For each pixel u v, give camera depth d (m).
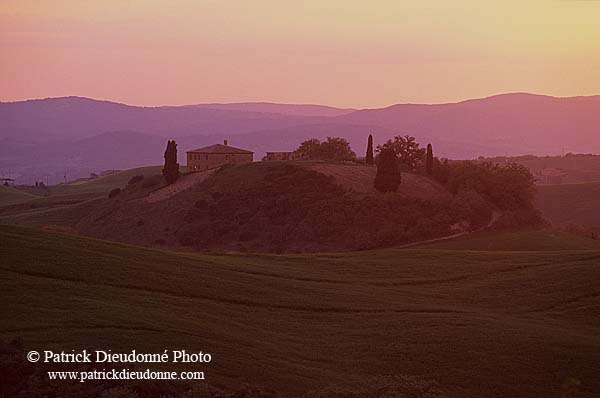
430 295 92.25
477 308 87.00
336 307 82.00
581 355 68.12
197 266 91.50
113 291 76.31
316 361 64.81
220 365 58.62
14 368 41.91
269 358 62.81
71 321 64.12
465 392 60.66
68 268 80.31
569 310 86.12
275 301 81.88
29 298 69.56
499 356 67.69
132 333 62.94
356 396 48.44
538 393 61.03
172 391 44.41
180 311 73.19
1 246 84.31
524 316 84.19
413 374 63.66
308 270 100.75
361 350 68.75
